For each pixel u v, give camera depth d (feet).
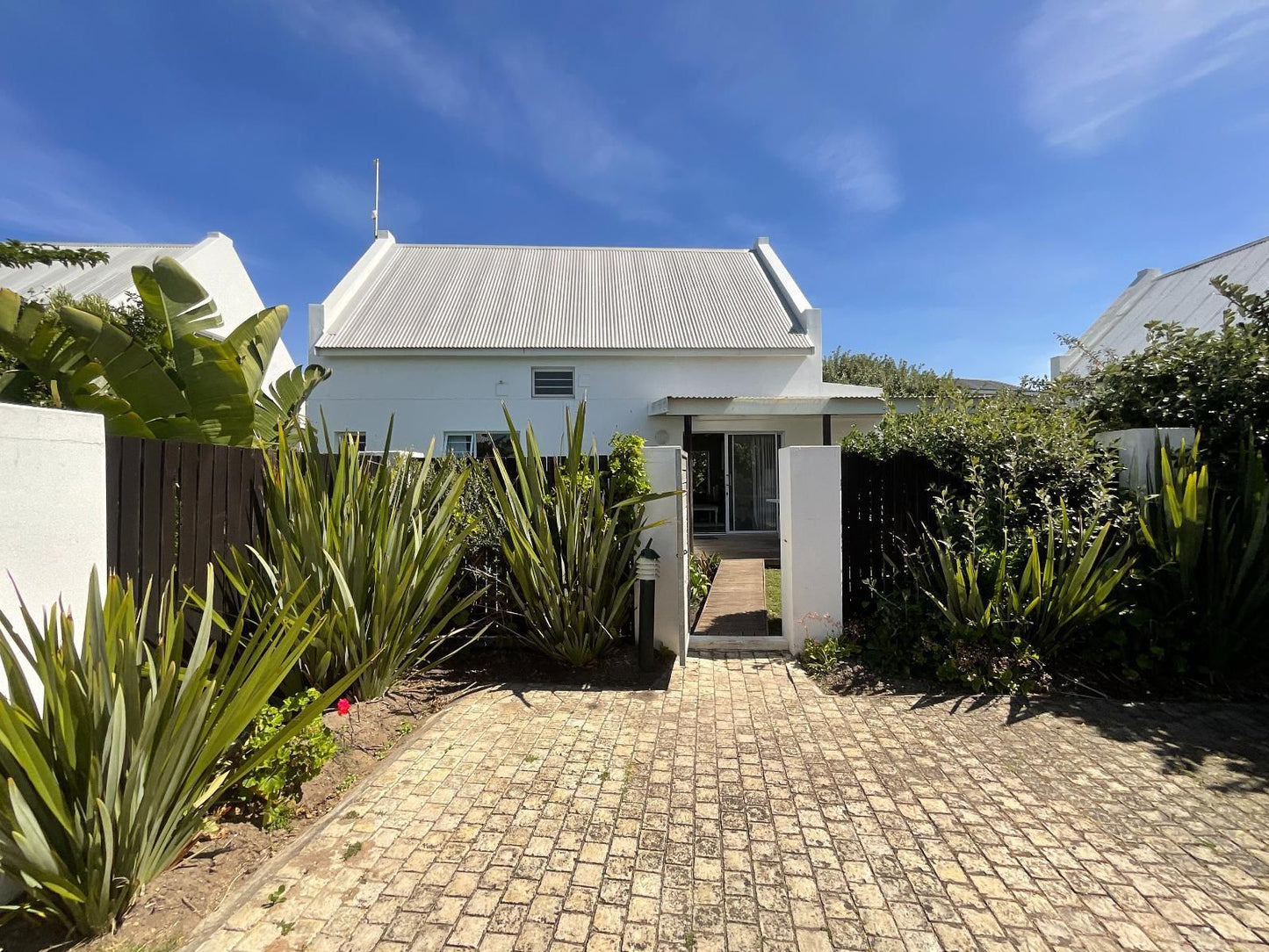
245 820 9.01
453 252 62.23
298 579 12.18
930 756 11.44
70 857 6.77
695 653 17.13
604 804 9.79
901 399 42.24
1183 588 14.48
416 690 14.47
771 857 8.53
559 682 15.26
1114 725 12.67
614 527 15.11
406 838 8.87
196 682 7.47
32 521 7.66
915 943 7.03
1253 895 7.78
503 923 7.28
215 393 16.25
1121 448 16.66
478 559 17.17
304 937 6.98
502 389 47.37
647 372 48.34
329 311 48.57
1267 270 42.22
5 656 6.43
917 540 17.11
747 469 50.24
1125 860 8.46
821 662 15.88
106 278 36.70
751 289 57.67
